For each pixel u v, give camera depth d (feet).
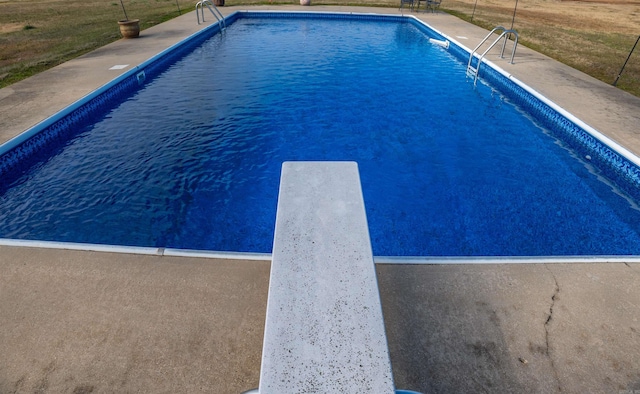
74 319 6.86
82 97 17.38
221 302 7.22
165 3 48.29
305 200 5.10
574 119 15.90
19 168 13.96
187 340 6.48
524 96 19.76
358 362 3.23
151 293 7.41
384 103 20.27
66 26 33.35
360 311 3.67
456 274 7.97
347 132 17.12
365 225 4.71
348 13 40.86
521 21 38.29
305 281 3.98
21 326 6.73
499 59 24.44
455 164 14.78
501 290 7.59
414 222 11.71
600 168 14.60
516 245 10.85
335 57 28.25
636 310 7.21
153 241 10.88
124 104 19.60
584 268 8.19
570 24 37.22
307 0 44.65
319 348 3.33
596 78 21.08
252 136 16.67
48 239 10.81
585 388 5.84
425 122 18.19
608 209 12.39
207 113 18.76
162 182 13.51
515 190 13.28
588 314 7.10
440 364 6.15
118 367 6.05
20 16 37.88
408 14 41.09
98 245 8.61
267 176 13.97
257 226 11.56
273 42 32.19
